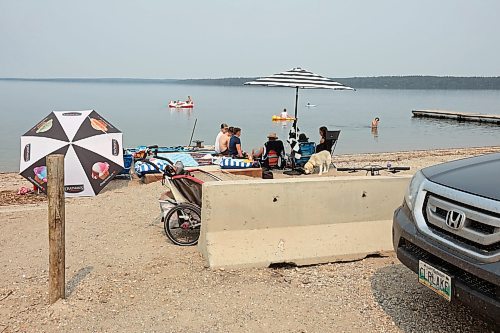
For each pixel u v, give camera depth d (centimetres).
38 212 827
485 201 324
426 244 361
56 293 438
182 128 3688
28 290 471
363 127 4041
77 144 1020
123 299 444
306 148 1386
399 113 6100
